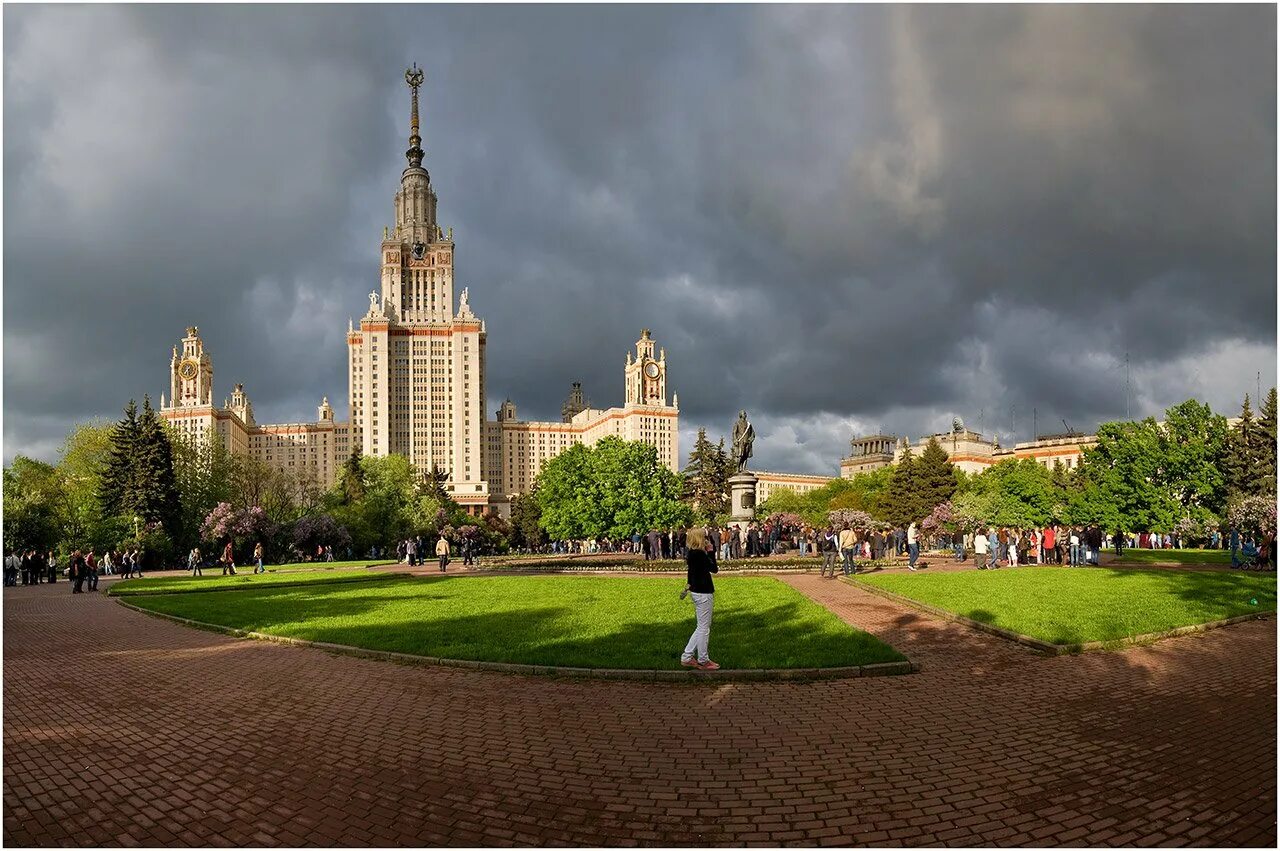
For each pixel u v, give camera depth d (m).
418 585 32.94
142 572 59.81
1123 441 69.44
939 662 14.03
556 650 14.75
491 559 59.78
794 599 22.70
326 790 7.99
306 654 15.87
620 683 12.59
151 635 19.56
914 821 7.12
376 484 99.50
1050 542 43.50
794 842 6.71
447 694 11.98
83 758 9.14
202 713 11.14
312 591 31.23
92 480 72.06
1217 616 18.28
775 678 12.66
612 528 75.06
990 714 10.59
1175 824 7.01
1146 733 9.70
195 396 186.00
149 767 8.78
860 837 6.79
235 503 79.06
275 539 73.81
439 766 8.66
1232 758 8.73
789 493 141.75
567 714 10.74
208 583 39.50
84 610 26.88
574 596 25.23
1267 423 73.25
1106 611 19.03
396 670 13.92
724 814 7.30
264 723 10.52
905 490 90.69
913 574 32.16
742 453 56.34
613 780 8.19
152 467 69.06
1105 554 51.50
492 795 7.80
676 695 11.77
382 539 89.38
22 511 58.72
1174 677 12.76
